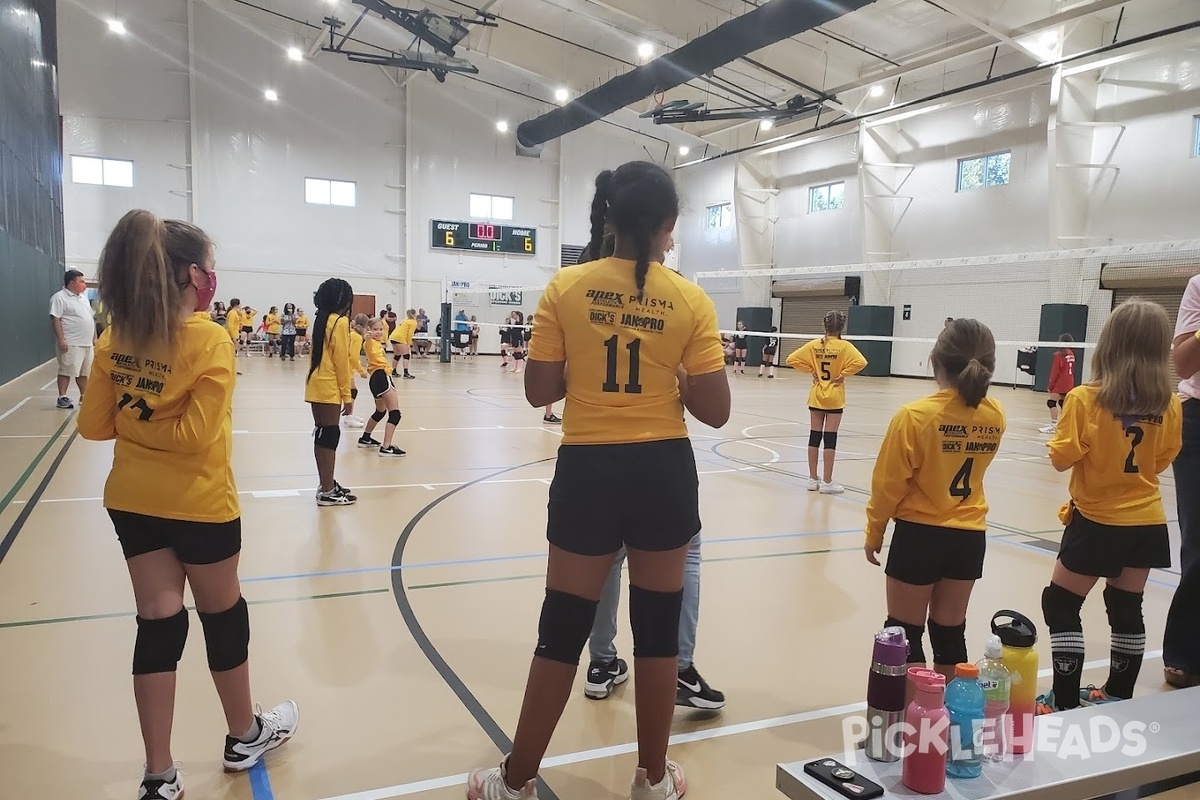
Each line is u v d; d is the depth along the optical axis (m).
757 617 3.65
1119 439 2.60
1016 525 5.65
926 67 18.83
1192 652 3.03
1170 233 15.93
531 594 3.84
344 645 3.18
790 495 6.41
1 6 10.84
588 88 21.92
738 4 16.86
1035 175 18.22
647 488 1.94
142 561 2.03
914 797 1.73
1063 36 16.00
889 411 13.29
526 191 27.47
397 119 25.53
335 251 25.03
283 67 23.81
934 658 2.57
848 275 22.48
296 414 10.41
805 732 2.60
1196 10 15.10
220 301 23.62
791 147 24.61
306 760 2.34
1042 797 1.78
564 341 1.99
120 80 21.98
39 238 14.74
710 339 2.01
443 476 6.76
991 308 19.33
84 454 6.96
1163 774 1.90
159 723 2.06
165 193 22.69
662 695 2.02
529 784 2.04
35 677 2.83
